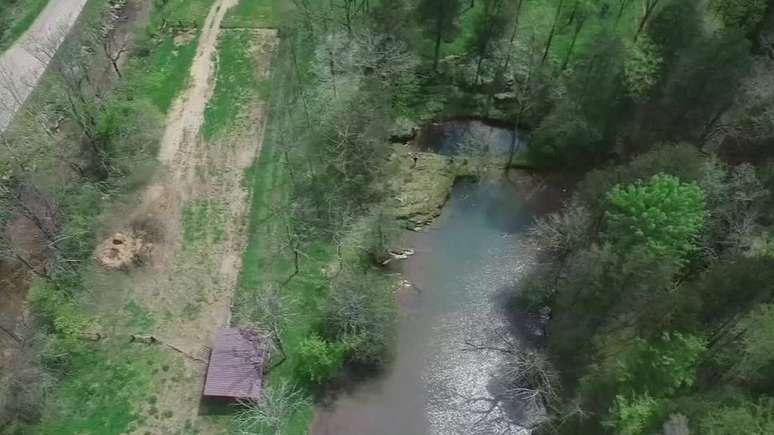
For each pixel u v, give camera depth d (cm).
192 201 6975
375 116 7181
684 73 6356
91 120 7312
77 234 6550
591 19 8619
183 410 5647
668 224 5103
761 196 5697
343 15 8481
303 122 7538
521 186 7438
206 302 6272
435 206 7175
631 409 4772
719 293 4781
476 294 6625
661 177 5334
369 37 7612
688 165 5669
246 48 8388
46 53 7625
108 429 5556
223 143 7456
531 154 7638
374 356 5966
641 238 5112
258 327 5944
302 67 8088
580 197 6291
